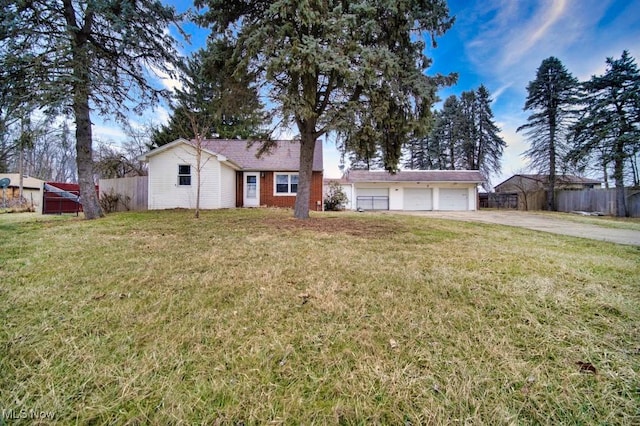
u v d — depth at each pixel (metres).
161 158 11.53
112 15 6.85
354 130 6.79
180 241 4.73
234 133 16.56
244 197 14.24
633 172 15.54
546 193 19.50
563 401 1.32
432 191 20.00
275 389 1.39
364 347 1.72
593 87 15.30
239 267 3.27
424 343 1.77
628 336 1.86
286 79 6.79
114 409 1.26
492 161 25.00
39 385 1.37
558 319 2.09
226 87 7.11
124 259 3.58
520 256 3.97
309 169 8.09
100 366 1.51
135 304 2.27
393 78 6.24
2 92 6.20
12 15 5.99
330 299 2.41
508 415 1.24
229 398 1.33
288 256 3.79
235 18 6.74
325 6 5.60
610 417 1.23
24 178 23.00
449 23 6.87
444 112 27.06
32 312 2.11
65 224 6.70
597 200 16.41
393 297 2.46
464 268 3.32
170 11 7.84
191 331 1.87
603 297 2.47
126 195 12.37
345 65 5.45
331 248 4.31
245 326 1.96
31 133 6.20
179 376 1.46
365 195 20.14
